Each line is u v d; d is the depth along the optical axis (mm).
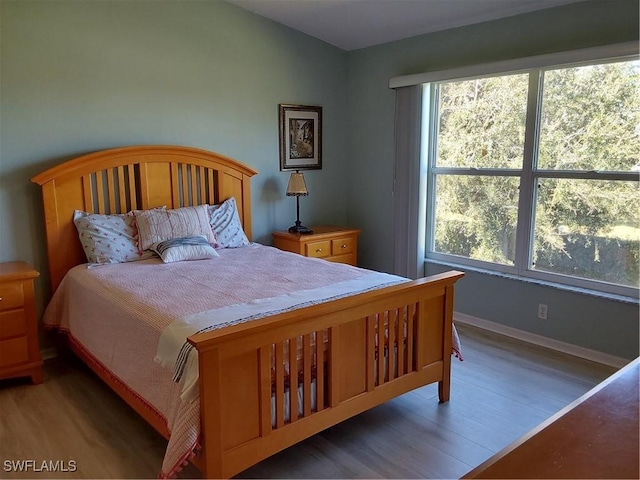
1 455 2332
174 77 3803
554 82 3436
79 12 3338
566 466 865
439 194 4281
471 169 3988
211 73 3988
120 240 3371
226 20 4012
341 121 4883
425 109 4148
